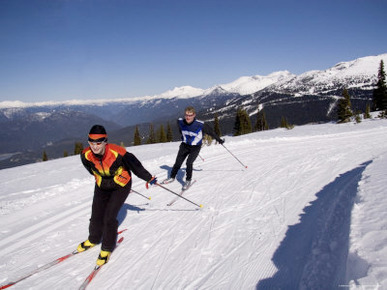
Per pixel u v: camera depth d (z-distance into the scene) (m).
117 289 2.88
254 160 8.96
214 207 4.99
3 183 8.55
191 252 3.50
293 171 7.22
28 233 4.36
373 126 18.81
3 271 3.31
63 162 13.68
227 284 2.84
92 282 3.01
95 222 3.58
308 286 2.54
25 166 13.48
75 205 5.65
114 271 3.20
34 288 2.97
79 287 2.96
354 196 4.01
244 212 4.68
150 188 6.45
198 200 5.42
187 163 6.25
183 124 6.20
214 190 5.99
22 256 3.65
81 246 3.63
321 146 11.14
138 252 3.58
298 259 3.09
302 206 4.74
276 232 3.86
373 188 3.72
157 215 4.78
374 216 2.83
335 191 5.21
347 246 2.54
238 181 6.58
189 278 2.98
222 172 7.58
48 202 5.87
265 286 2.75
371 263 2.03
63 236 4.21
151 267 3.23
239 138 18.05
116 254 3.55
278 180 6.46
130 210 5.07
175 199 5.56
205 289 2.79
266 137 16.27
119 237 4.01
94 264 3.40
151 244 3.77
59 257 3.61
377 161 5.70
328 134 15.61
